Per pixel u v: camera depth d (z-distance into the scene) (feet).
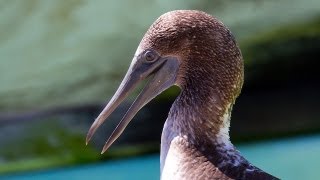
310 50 51.24
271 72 51.01
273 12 52.11
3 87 51.90
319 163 47.16
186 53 22.25
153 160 48.60
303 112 50.65
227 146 22.25
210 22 22.22
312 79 50.96
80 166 48.47
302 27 51.72
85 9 53.57
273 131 50.42
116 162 48.37
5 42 53.52
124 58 52.39
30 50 53.26
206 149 22.13
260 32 51.88
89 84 51.47
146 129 48.93
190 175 21.70
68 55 52.90
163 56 22.29
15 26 53.83
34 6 53.98
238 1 52.34
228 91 22.41
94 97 50.88
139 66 22.40
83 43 53.01
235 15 52.42
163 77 22.41
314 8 51.96
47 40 53.52
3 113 50.65
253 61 51.21
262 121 50.47
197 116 22.36
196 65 22.33
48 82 51.88
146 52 22.30
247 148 49.70
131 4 53.21
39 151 49.34
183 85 22.57
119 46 52.70
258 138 50.14
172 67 22.35
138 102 22.71
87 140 22.94
